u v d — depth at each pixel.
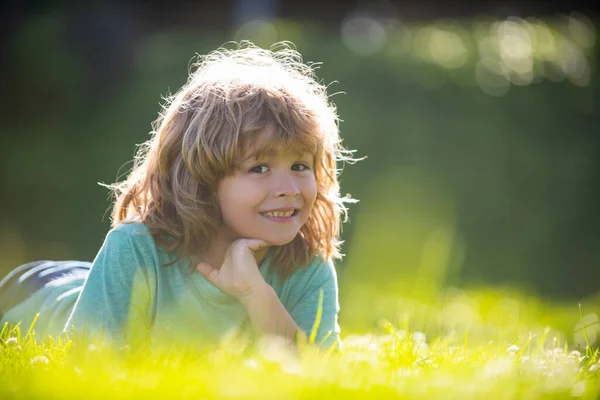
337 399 2.52
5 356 3.22
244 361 3.15
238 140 3.65
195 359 3.19
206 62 4.40
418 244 14.26
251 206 3.70
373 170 15.26
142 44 17.11
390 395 2.62
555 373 3.18
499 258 15.19
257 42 16.08
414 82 15.98
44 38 16.66
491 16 18.28
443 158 15.61
